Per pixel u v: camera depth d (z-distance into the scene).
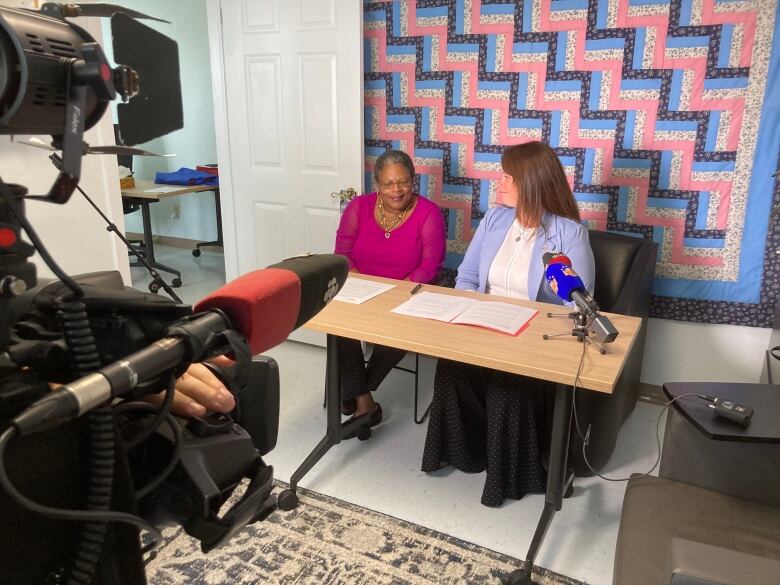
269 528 2.02
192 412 0.60
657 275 2.80
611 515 2.11
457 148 3.06
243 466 0.60
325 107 3.14
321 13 3.03
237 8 3.24
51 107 0.42
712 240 2.69
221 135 3.49
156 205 5.92
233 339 0.47
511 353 1.69
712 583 1.01
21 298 0.48
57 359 0.45
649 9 2.57
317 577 1.82
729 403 1.48
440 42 2.96
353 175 3.17
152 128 0.51
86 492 0.44
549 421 2.18
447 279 3.25
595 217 2.87
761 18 2.42
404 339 1.78
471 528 2.04
